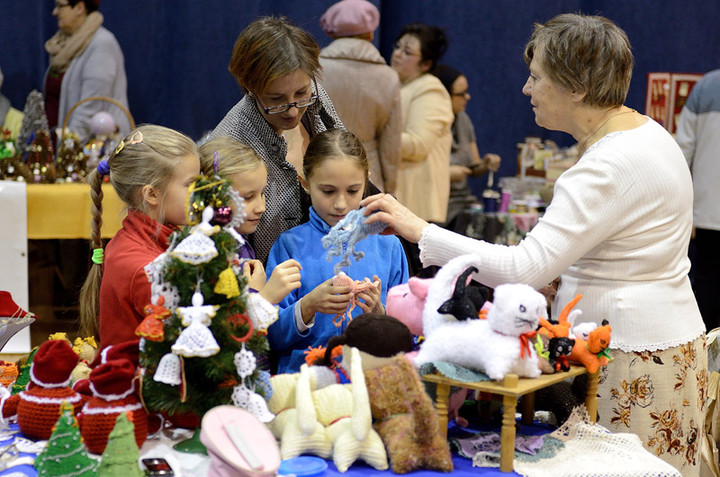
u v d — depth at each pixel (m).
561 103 1.79
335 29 3.85
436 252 1.70
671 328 1.73
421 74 4.60
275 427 1.49
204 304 1.42
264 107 2.09
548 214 1.68
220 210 1.42
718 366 2.50
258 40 2.02
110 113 4.86
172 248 1.41
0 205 3.44
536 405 1.73
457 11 5.90
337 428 1.43
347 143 2.00
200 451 1.45
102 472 1.31
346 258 1.78
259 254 2.19
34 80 5.01
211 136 2.20
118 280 1.63
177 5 5.19
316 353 1.54
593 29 1.72
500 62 6.04
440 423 1.44
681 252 1.79
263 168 1.97
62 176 3.87
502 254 1.65
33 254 4.01
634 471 1.42
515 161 6.21
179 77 5.25
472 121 6.11
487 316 1.44
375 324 1.46
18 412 1.52
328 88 3.77
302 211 2.25
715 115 4.54
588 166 1.68
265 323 1.47
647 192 1.68
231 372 1.42
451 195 5.13
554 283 1.97
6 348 3.51
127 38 5.14
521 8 5.97
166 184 1.71
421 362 1.44
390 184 4.00
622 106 1.82
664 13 5.99
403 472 1.38
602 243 1.73
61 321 4.03
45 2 4.95
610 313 1.73
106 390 1.43
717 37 6.04
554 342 1.50
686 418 1.78
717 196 4.61
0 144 3.85
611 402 1.74
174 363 1.40
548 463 1.46
